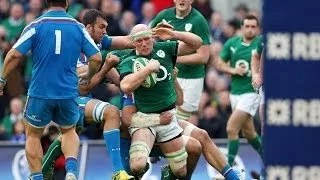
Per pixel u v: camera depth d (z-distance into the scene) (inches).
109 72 1107.9
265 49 761.6
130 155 1067.3
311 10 756.0
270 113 765.3
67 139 1052.5
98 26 1104.8
